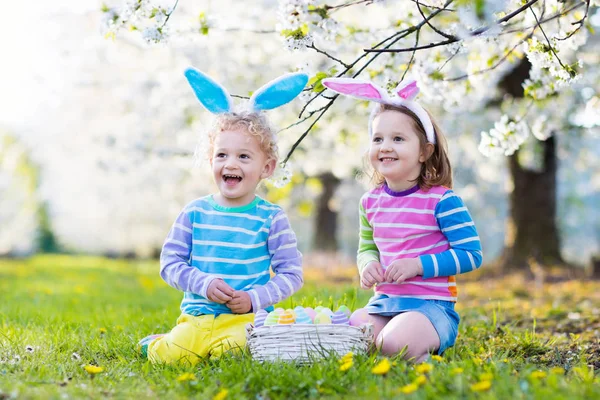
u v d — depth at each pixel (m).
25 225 24.19
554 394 2.05
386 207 3.17
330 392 2.29
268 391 2.32
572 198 21.38
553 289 7.67
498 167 11.52
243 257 3.14
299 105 6.96
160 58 7.98
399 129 3.08
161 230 21.33
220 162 3.19
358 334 2.74
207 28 3.67
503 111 8.09
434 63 3.87
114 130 9.25
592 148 14.52
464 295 7.26
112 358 3.11
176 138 8.85
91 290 7.96
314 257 13.68
